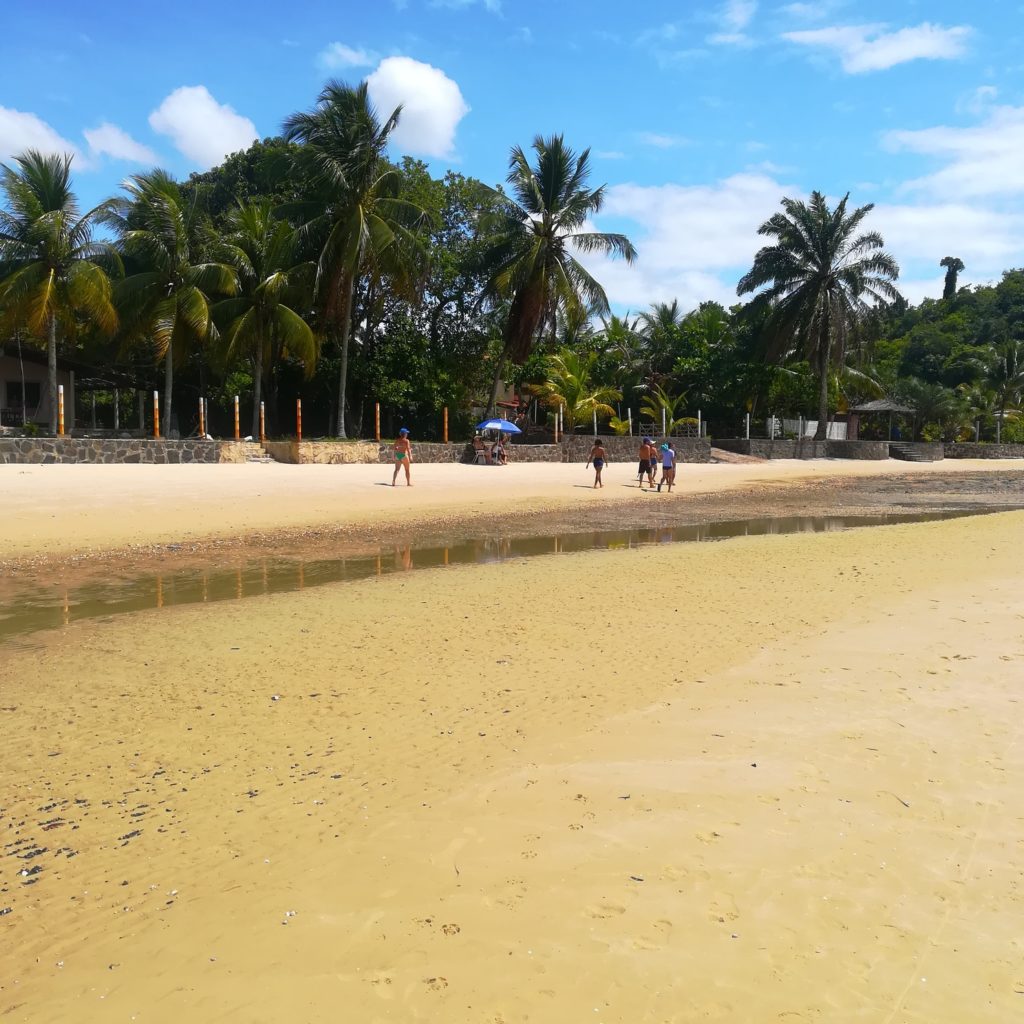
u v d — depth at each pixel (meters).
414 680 6.53
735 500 25.67
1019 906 3.22
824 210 45.75
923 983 2.79
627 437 39.31
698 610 8.94
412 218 32.16
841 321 45.78
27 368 33.12
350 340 36.50
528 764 4.75
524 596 9.95
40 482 19.33
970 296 92.00
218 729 5.48
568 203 35.22
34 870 3.70
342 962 2.96
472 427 40.69
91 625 8.57
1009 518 18.97
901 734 5.05
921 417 56.75
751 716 5.45
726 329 52.06
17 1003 2.79
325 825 4.06
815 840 3.76
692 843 3.75
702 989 2.77
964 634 7.47
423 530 17.05
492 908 3.27
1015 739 4.94
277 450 28.66
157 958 3.03
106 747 5.18
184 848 3.87
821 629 7.86
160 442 25.67
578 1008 2.69
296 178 33.66
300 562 12.84
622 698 5.95
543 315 36.12
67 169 27.69
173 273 29.66
